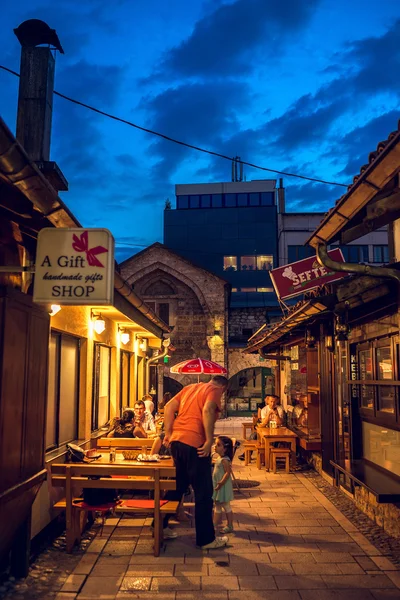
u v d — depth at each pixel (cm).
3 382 432
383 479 638
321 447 1049
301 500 846
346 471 721
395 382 621
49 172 777
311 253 3281
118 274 716
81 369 855
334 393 941
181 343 2717
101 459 704
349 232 562
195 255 3516
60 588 487
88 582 502
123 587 491
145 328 1225
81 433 840
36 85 799
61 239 430
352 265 519
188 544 621
